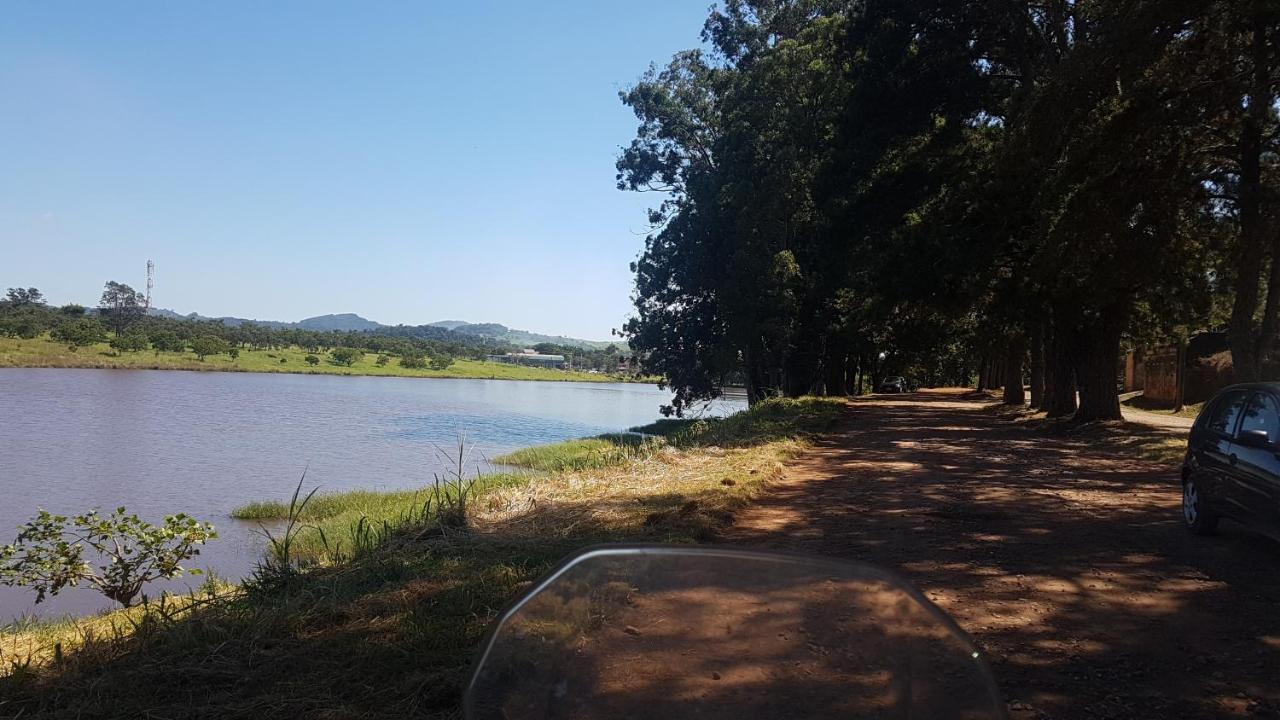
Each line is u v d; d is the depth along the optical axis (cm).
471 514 974
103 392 6912
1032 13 2253
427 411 6462
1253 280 1634
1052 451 1708
